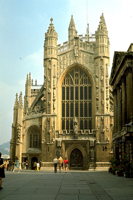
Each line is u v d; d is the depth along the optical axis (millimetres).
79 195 19234
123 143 50688
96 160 78250
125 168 41125
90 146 79000
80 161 80312
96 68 82312
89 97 82875
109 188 24203
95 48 83375
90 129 81625
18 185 26297
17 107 95750
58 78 83375
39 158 83938
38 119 85250
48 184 27516
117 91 62500
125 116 53250
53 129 80375
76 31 104812
